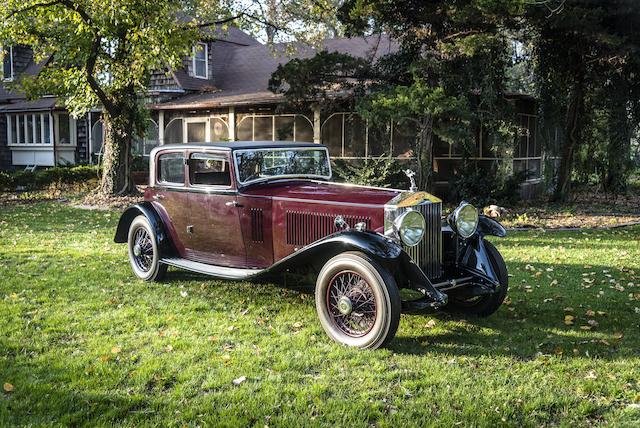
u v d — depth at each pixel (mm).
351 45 20500
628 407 3426
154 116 21453
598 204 15055
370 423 3268
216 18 18062
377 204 4785
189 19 19578
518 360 4207
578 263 7582
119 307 5402
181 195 6141
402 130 14969
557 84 14234
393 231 4574
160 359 4113
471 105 13000
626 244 9117
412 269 4461
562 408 3451
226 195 5691
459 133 12047
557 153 16047
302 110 15922
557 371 3982
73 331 4711
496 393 3607
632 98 13516
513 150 13945
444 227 5242
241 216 5609
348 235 4426
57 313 5156
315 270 5035
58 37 14328
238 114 19219
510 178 14508
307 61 13805
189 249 6219
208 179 6074
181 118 20672
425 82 12602
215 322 5012
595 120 14719
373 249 4262
